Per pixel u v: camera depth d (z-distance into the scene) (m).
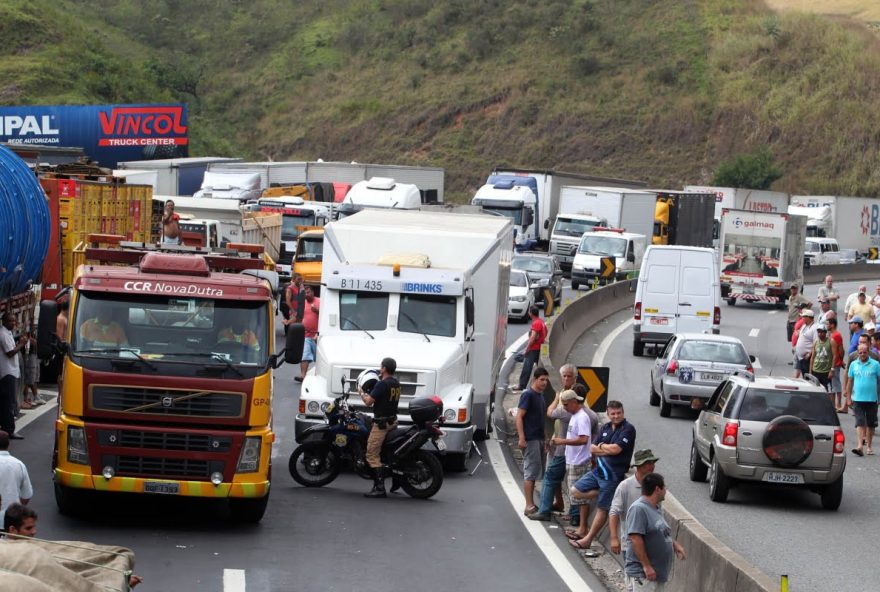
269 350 15.15
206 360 14.80
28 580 6.91
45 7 101.75
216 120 109.69
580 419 16.34
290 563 13.64
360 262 21.58
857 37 111.06
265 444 14.91
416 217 24.58
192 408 14.65
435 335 20.69
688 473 22.08
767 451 19.00
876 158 99.44
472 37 113.50
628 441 15.16
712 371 27.84
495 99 106.50
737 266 56.53
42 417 22.27
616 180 74.19
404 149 103.62
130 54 114.31
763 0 125.00
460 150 102.88
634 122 103.38
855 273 77.88
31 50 94.06
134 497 16.83
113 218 29.44
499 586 13.23
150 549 13.81
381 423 17.81
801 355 31.67
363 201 47.38
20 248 20.48
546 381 17.23
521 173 68.94
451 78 110.44
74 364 14.57
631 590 11.45
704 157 100.56
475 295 22.23
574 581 13.59
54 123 72.75
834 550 16.58
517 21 115.44
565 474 17.38
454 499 18.09
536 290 46.19
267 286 15.39
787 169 99.50
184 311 15.05
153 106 73.31
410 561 14.15
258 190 56.94
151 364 14.62
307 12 126.25
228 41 121.56
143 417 14.57
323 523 15.92
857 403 24.73
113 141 73.31
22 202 20.75
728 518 18.48
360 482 19.16
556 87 107.12
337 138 105.62
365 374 19.11
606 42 112.00
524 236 62.78
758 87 105.94
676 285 38.75
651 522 11.19
